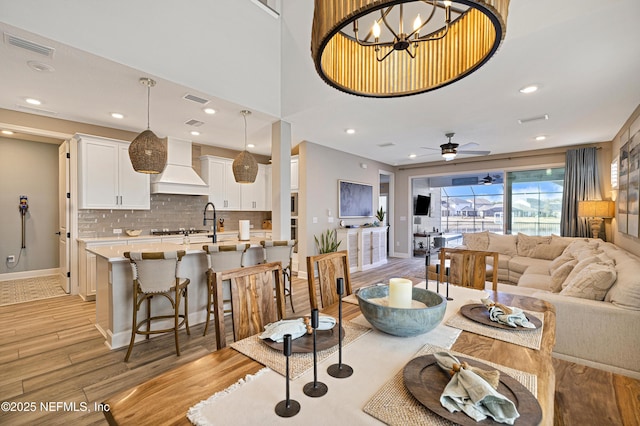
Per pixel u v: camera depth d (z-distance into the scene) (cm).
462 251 231
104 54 237
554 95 316
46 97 329
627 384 143
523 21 213
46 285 481
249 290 144
